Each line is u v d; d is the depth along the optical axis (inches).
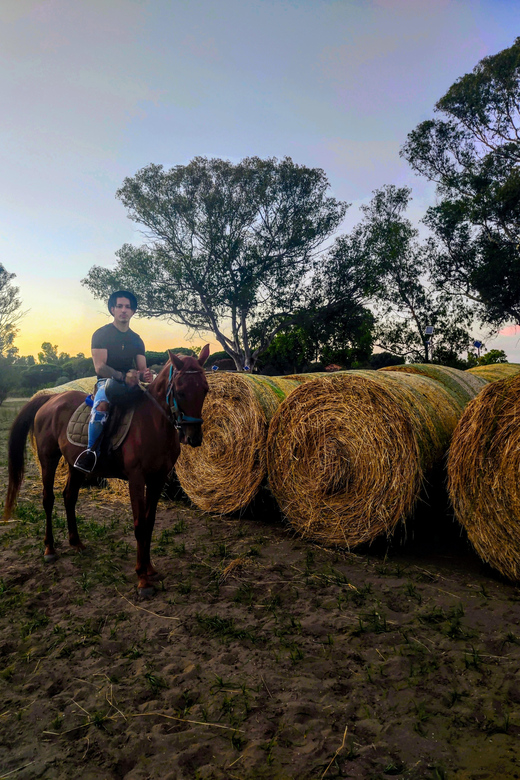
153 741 94.1
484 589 156.7
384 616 140.9
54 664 121.6
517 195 975.0
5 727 99.0
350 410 195.2
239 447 236.2
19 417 201.0
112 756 90.8
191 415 153.8
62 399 196.7
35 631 137.9
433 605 147.7
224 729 97.2
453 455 171.8
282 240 1232.8
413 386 210.4
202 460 253.6
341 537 196.9
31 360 3597.4
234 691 109.2
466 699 103.5
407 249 1188.5
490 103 1069.8
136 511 165.5
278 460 219.8
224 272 1200.8
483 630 131.4
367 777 83.8
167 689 110.5
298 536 217.9
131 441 167.0
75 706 105.1
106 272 1229.1
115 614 147.0
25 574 175.3
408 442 179.6
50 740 95.3
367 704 103.3
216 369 259.6
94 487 315.6
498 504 158.9
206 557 191.5
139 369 185.5
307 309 1253.1
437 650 122.7
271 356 1387.8
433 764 85.5
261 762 87.8
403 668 115.7
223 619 142.5
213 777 84.7
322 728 96.3
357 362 1284.4
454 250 1143.0
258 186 1159.0
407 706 102.0
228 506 243.0
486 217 1069.1
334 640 129.6
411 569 176.7
